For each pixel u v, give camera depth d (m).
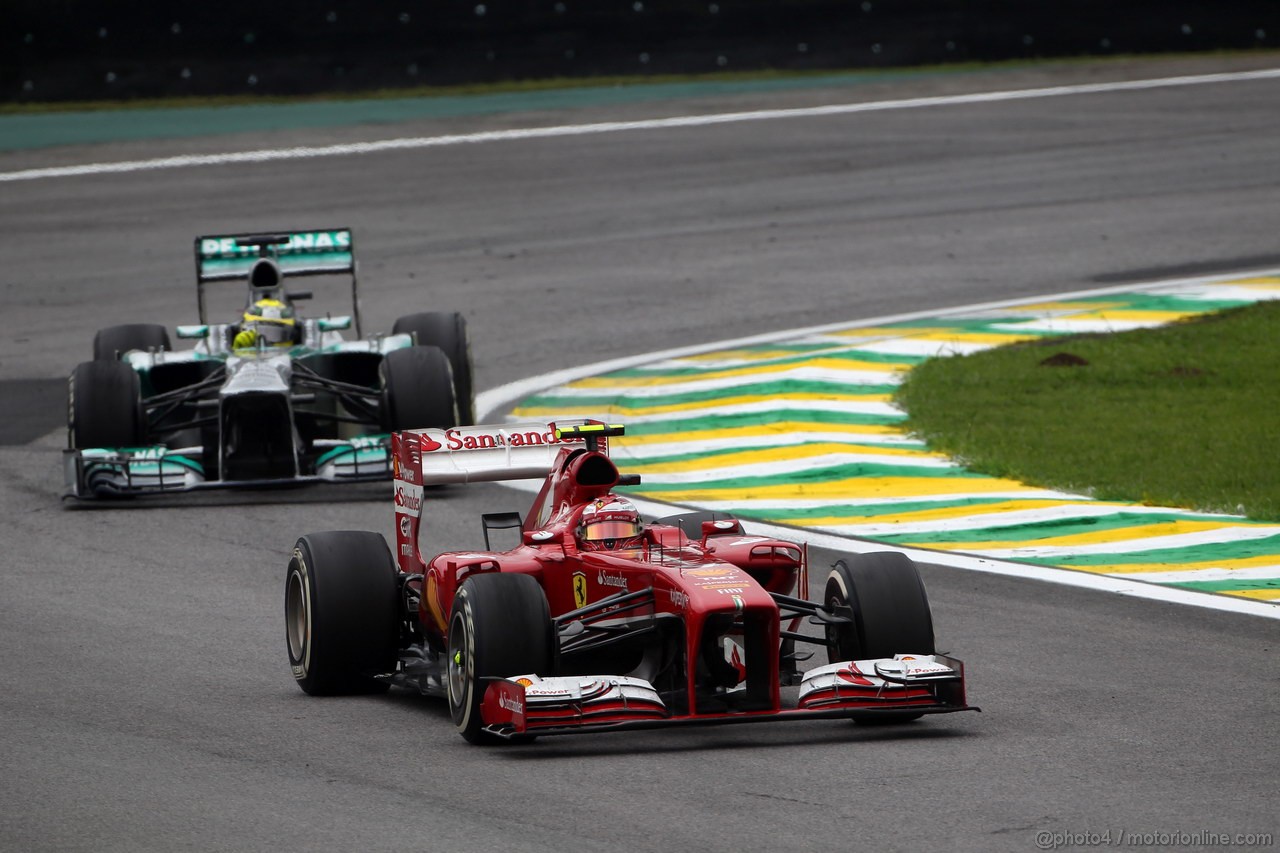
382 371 50.19
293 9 151.88
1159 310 73.69
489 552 29.09
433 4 154.25
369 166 120.31
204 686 30.34
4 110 147.38
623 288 83.38
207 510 47.81
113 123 140.25
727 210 103.38
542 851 20.83
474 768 24.67
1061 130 127.00
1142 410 55.62
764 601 24.70
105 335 55.88
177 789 23.86
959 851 20.62
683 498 47.19
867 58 161.25
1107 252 88.31
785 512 45.16
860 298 79.50
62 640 33.78
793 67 160.38
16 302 84.06
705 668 25.92
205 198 110.38
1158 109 134.38
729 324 74.69
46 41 149.00
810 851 20.67
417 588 30.30
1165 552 39.56
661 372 65.19
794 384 60.94
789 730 26.86
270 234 56.91
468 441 31.91
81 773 24.77
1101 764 24.44
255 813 22.62
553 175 115.94
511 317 77.62
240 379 48.16
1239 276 81.00
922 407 56.88
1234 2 165.12
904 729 26.69
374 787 23.80
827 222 99.00
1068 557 39.53
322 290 84.94
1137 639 32.38
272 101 149.75
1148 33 164.75
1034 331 70.62
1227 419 53.75
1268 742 25.53
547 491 29.91
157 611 36.34
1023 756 24.91
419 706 28.98
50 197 112.06
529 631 25.41
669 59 159.25
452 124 136.00
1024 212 99.81
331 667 29.16
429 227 100.50
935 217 99.38
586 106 143.25
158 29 150.38
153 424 51.00
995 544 41.09
